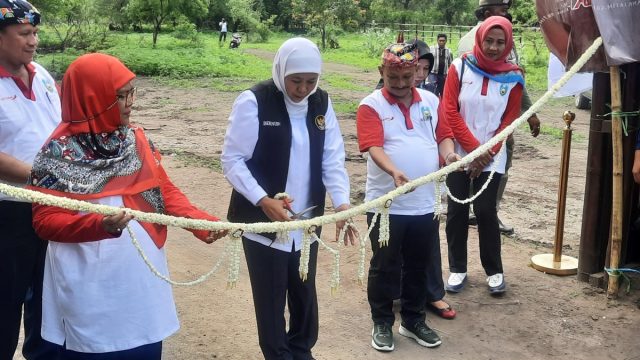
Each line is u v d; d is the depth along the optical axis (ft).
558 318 14.62
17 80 10.54
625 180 15.43
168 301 9.21
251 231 9.06
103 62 8.23
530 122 17.90
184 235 19.88
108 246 8.53
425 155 12.58
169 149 32.24
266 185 10.33
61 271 8.53
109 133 8.54
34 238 10.66
